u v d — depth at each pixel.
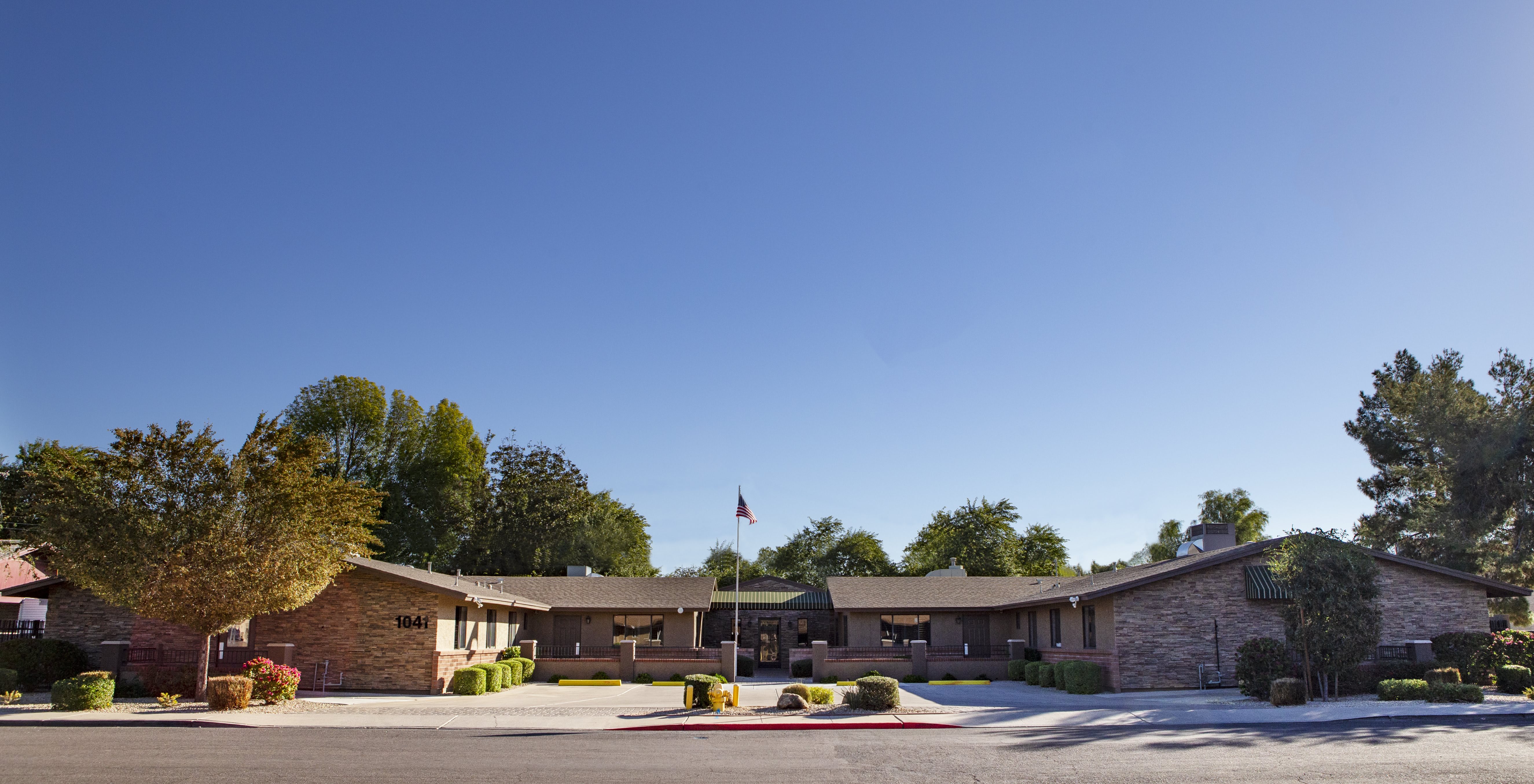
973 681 33.97
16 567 37.50
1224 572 27.55
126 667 26.22
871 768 13.21
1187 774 12.30
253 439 22.44
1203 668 26.81
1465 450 38.69
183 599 21.50
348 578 27.62
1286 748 14.44
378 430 56.34
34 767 13.27
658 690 30.36
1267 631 27.11
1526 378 38.91
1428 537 40.41
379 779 12.44
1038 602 32.38
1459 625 27.06
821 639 43.16
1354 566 22.19
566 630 39.03
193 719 19.02
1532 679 21.84
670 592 40.31
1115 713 19.97
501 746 15.81
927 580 42.50
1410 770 12.25
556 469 64.44
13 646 25.50
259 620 27.36
